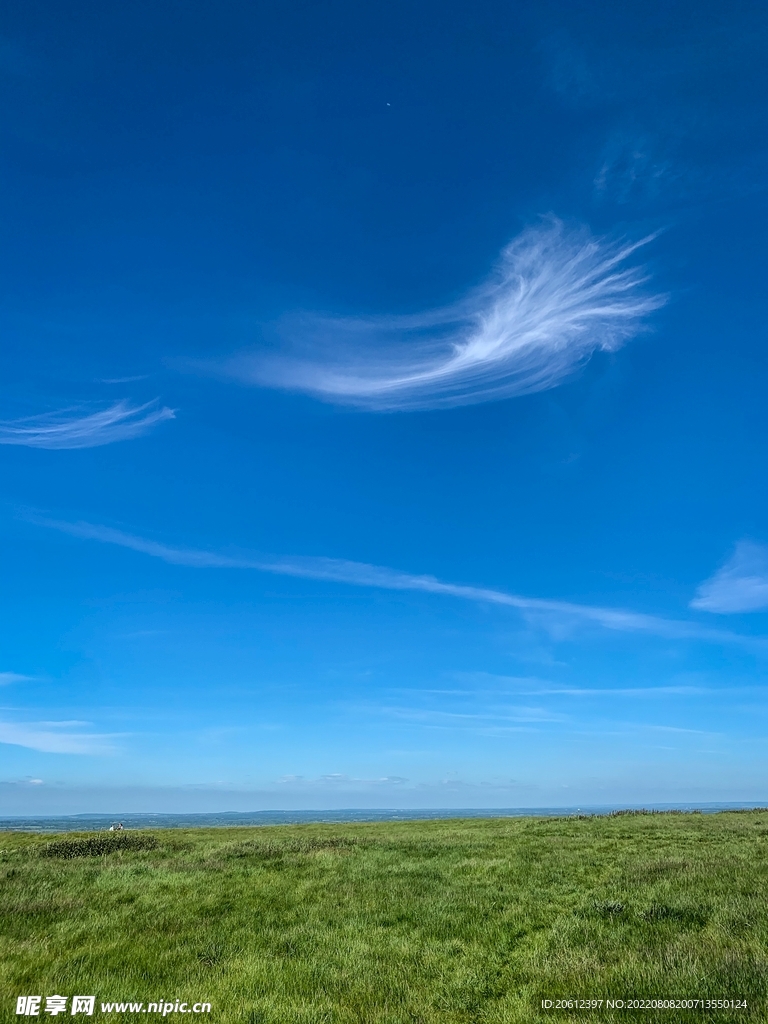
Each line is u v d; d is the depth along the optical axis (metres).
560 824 40.44
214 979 11.35
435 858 25.23
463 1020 9.47
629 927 13.12
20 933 14.59
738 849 24.25
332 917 15.56
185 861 25.45
